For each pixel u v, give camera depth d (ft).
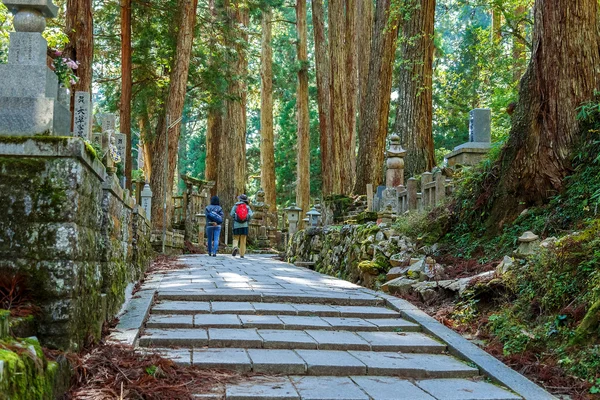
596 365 16.37
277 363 16.97
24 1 13.92
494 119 56.75
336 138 77.15
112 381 13.58
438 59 107.55
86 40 48.42
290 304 24.98
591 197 24.47
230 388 14.99
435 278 26.55
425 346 19.61
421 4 52.37
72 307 13.26
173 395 13.73
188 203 78.95
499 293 22.61
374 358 18.26
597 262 19.30
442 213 32.86
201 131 153.69
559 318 18.76
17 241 13.14
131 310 21.67
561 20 27.94
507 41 72.38
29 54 13.93
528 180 28.40
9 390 9.63
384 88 60.03
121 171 38.14
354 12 79.25
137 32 74.95
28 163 13.33
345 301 25.72
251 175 143.13
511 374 16.93
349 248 35.63
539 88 28.66
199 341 18.83
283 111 138.51
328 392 15.16
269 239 90.48
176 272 37.91
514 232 27.48
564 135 27.66
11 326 11.59
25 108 13.75
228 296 25.46
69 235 13.29
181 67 66.28
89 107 29.99
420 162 52.11
